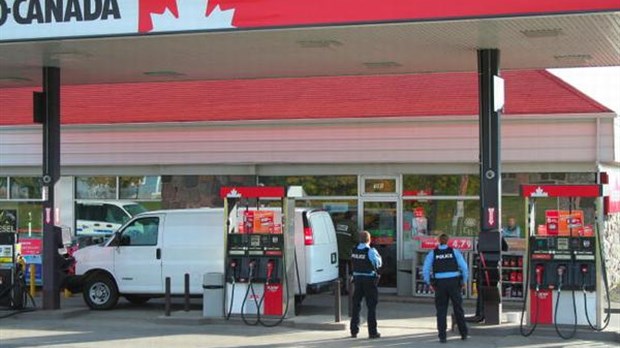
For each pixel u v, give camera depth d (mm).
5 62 15492
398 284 18688
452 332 13492
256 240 14469
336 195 19516
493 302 13547
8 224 21422
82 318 15414
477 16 11773
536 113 17953
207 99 21578
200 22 12781
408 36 13078
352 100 20281
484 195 13891
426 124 18766
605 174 13367
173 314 15016
